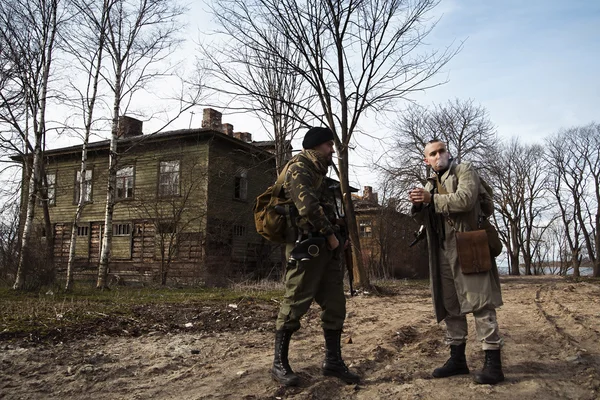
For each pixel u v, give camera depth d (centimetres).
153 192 2039
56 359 413
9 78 1123
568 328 545
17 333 491
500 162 3791
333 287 349
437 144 366
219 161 1969
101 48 1216
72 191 2312
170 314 669
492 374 328
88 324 557
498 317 681
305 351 443
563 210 4544
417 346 468
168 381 348
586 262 5003
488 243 340
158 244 1939
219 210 1920
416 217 371
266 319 654
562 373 354
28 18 1120
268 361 403
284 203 345
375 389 327
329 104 1309
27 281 1088
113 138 1286
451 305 354
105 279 1241
